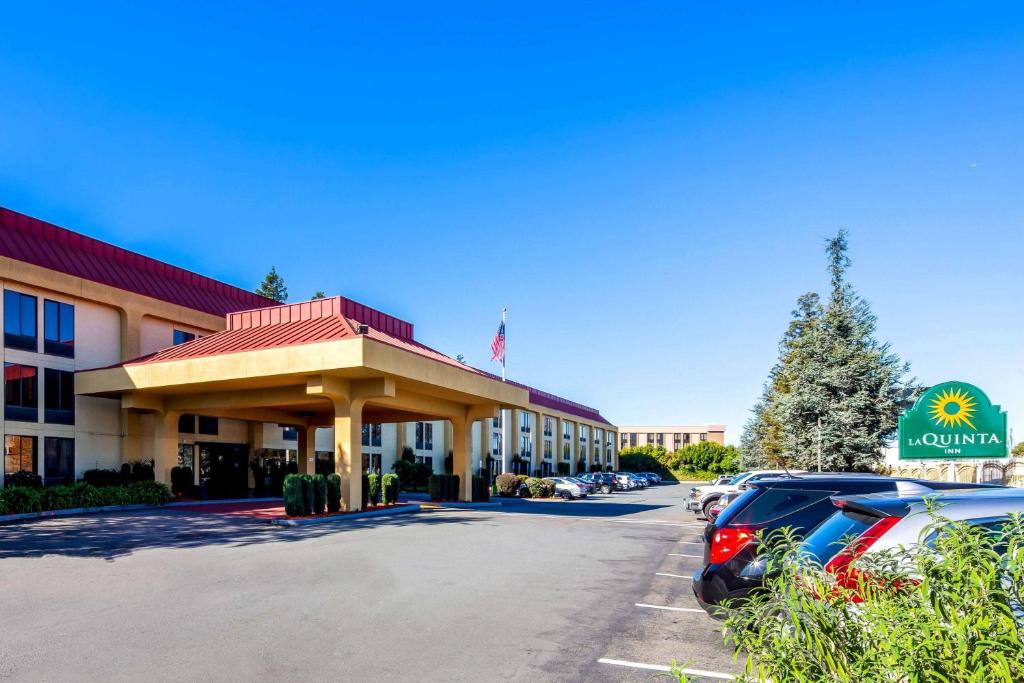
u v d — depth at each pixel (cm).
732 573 695
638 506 3188
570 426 7600
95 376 2506
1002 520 387
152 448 2906
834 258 3042
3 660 650
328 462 3603
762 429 3838
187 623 790
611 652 691
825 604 295
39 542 1463
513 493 4153
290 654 672
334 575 1100
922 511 410
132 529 1719
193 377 2297
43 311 2538
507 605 899
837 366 2834
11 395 2384
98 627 770
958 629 248
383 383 2289
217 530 1725
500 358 3612
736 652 320
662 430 11369
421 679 605
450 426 5525
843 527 497
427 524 1981
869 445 2695
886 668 260
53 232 2698
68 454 2570
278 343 2241
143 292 2956
